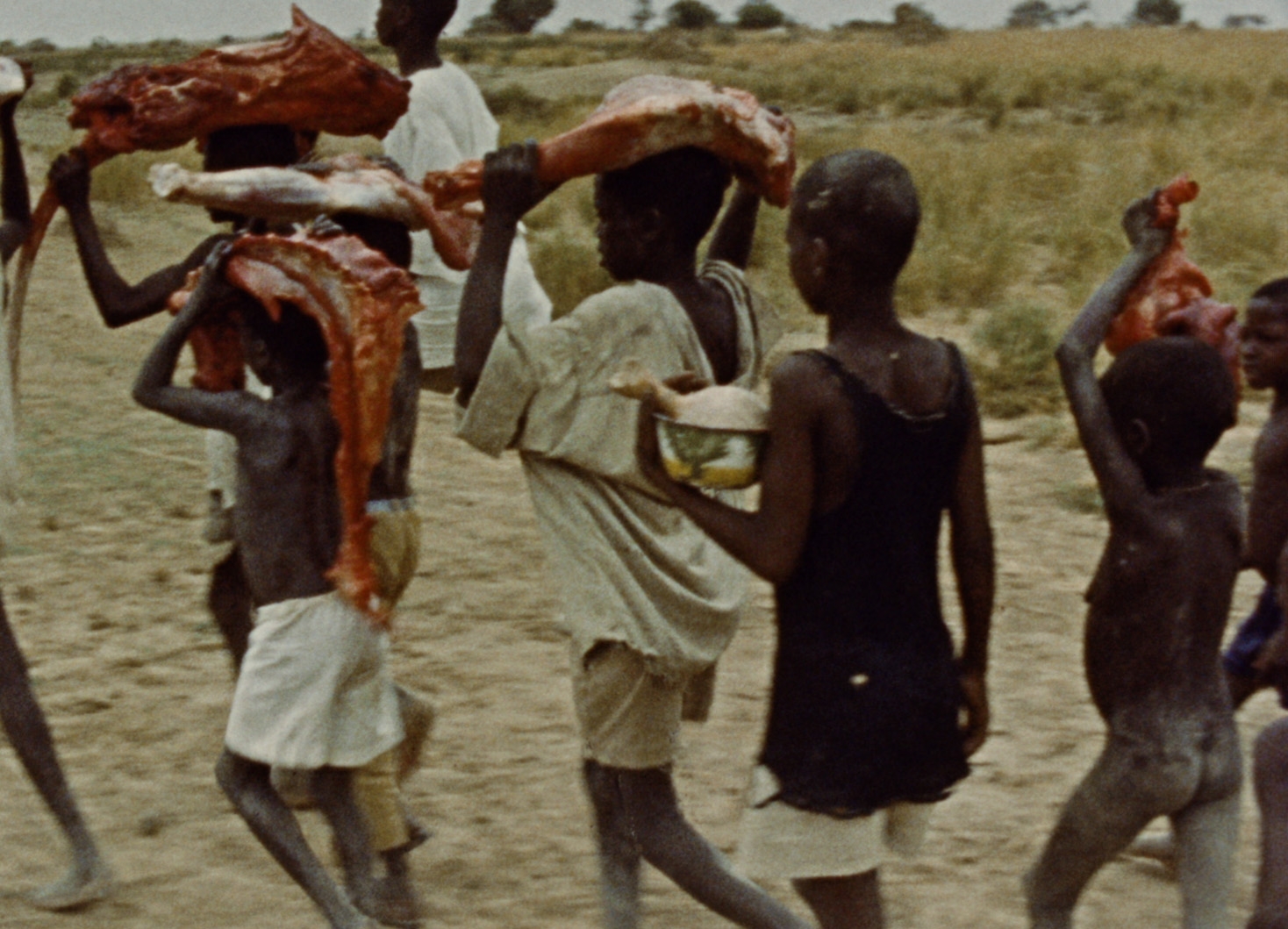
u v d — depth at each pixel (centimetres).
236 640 472
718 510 307
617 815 389
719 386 321
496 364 329
